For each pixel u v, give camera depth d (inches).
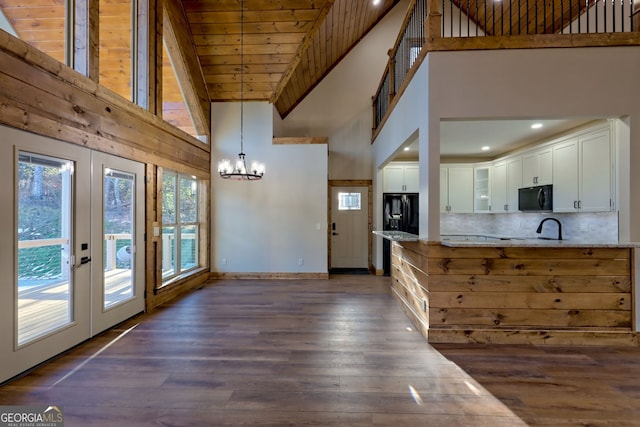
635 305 113.9
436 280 118.8
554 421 73.2
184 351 110.3
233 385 88.3
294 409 77.7
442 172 241.1
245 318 145.7
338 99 279.4
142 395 83.4
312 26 196.7
